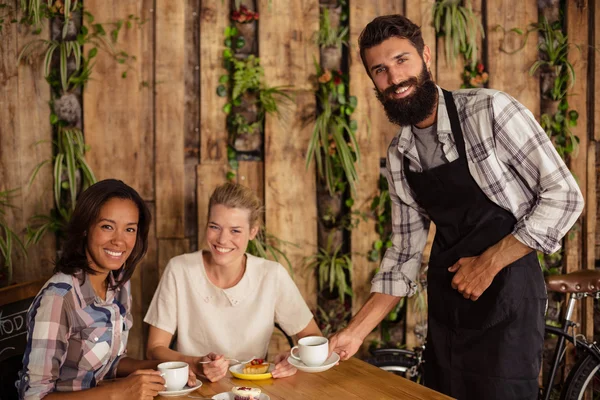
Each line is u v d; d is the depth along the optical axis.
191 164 3.02
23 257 2.85
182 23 2.95
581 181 3.33
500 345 1.90
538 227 1.82
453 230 2.02
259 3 3.02
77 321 1.68
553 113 3.33
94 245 1.72
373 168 3.15
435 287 2.05
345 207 3.18
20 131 2.84
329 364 1.79
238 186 2.25
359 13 3.12
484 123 1.89
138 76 2.92
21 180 2.84
